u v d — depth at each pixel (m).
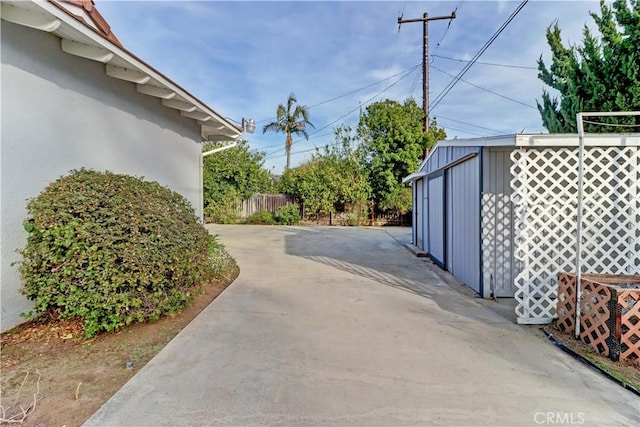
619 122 6.45
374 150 17.72
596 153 4.18
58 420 2.07
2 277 3.27
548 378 2.65
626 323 2.89
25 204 3.51
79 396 2.32
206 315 3.99
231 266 6.39
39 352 2.95
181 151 7.18
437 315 4.11
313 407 2.23
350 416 2.15
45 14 3.33
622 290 2.90
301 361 2.88
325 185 17.42
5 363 2.76
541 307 3.87
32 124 3.63
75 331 3.32
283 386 2.48
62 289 3.10
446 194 6.82
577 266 3.42
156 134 6.23
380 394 2.40
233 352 3.03
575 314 3.38
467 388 2.49
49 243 3.09
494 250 4.93
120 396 2.33
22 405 2.21
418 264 7.47
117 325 3.28
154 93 5.62
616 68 6.29
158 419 2.09
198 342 3.23
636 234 4.18
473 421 2.11
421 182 9.26
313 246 9.88
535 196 4.14
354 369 2.75
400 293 5.09
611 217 4.05
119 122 5.18
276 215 17.59
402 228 15.75
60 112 4.04
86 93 4.49
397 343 3.27
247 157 18.36
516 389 2.49
